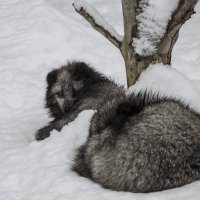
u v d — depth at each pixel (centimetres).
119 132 719
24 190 752
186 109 739
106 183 707
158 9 873
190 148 673
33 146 881
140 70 909
